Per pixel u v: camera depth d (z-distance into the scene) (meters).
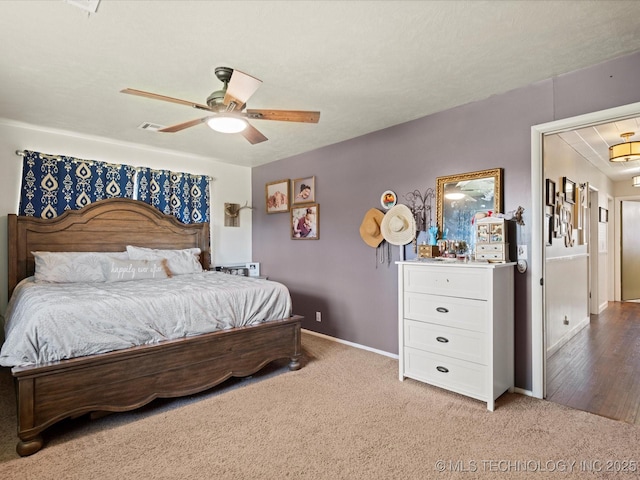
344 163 4.15
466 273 2.60
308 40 2.09
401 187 3.58
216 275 4.12
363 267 3.96
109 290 2.86
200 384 2.68
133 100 2.97
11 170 3.64
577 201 4.71
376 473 1.80
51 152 3.85
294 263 4.84
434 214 3.30
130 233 4.29
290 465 1.87
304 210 4.66
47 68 2.42
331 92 2.83
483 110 2.98
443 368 2.72
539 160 2.67
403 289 2.98
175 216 4.72
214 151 4.65
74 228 3.90
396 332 3.64
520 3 1.76
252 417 2.39
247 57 2.28
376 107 3.14
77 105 3.08
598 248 5.79
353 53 2.23
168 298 2.65
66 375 2.12
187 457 1.95
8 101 3.00
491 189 2.91
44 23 1.91
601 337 4.34
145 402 2.41
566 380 2.99
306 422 2.31
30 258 3.63
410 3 1.76
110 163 4.21
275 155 4.86
